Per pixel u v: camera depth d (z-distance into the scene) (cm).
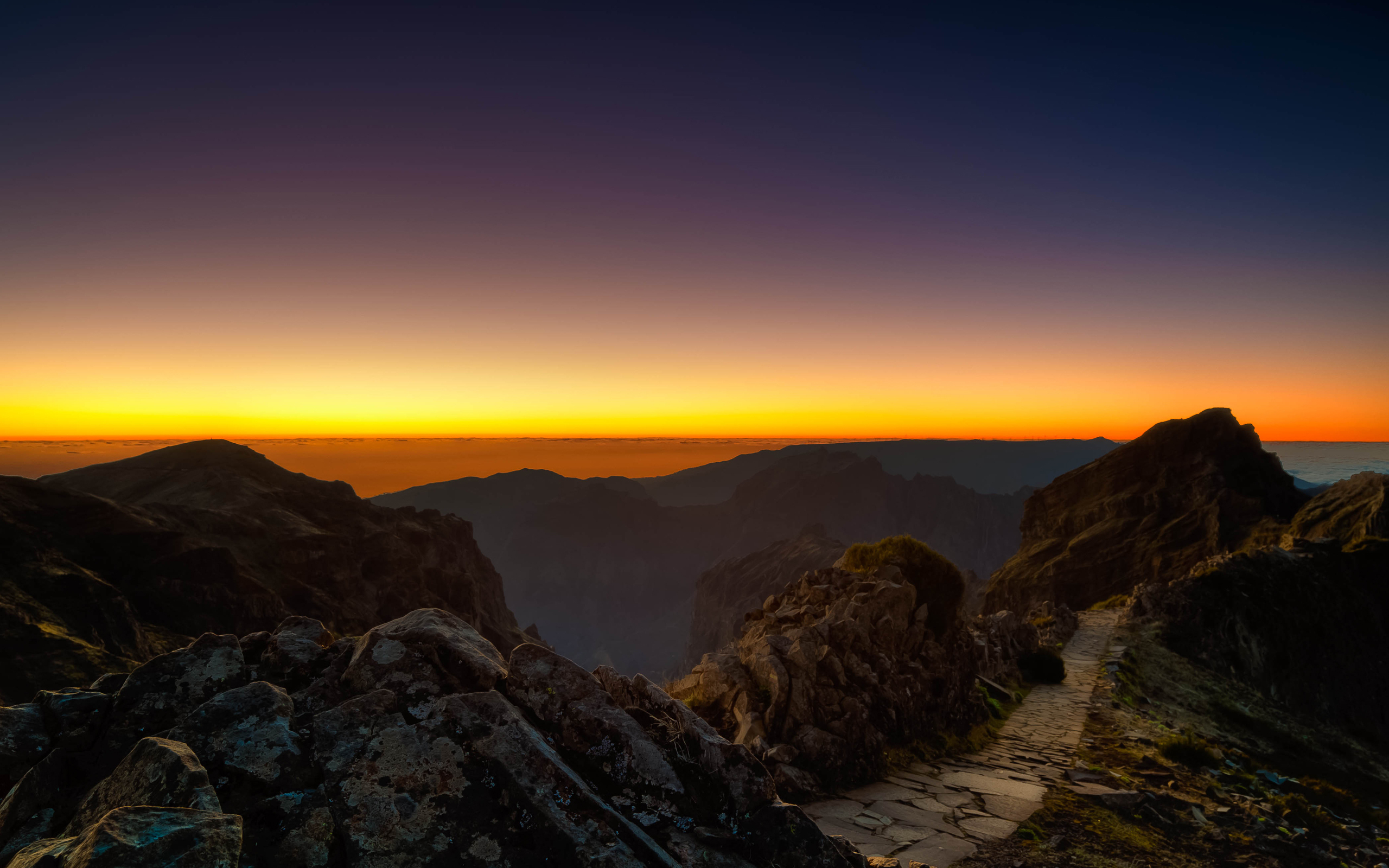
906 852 1059
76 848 290
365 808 404
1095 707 2645
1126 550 12950
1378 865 1305
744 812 475
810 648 1573
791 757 1363
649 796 478
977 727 2077
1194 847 1244
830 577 2167
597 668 644
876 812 1241
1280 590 5734
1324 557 7019
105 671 6831
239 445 18412
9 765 403
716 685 1598
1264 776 1938
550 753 464
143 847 285
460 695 493
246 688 468
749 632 2045
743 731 1433
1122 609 6412
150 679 480
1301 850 1287
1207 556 11312
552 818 410
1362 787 2638
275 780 407
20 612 7069
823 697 1502
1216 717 3191
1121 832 1241
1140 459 15050
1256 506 11806
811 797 1295
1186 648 4794
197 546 10788
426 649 547
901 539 2323
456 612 17075
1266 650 4903
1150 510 13712
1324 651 5294
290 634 580
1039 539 16300
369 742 449
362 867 373
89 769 419
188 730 424
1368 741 4506
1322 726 4134
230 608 10556
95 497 10725
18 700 6119
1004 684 2884
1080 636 4944
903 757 1594
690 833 457
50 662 6594
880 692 1656
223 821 318
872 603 1888
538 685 539
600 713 526
